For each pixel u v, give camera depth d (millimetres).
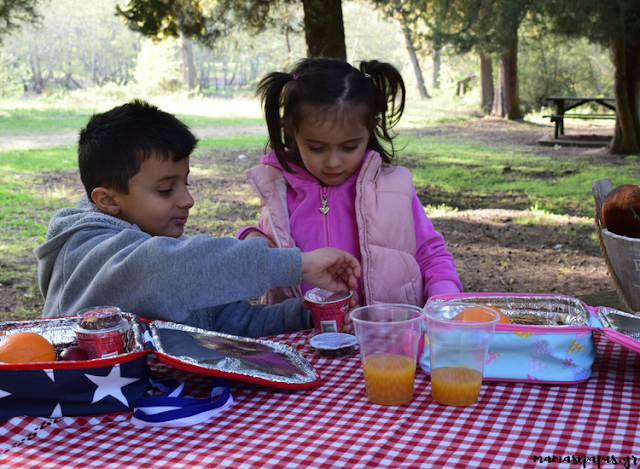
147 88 32031
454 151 13438
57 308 1521
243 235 1980
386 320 1260
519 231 6941
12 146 13773
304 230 2072
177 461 1016
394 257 1945
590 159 11859
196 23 9188
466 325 1150
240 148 13930
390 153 2145
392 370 1189
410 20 13812
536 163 11609
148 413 1142
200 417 1158
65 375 1134
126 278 1400
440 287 1906
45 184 9719
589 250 6129
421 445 1040
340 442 1060
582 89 23219
